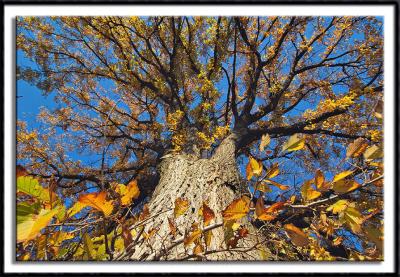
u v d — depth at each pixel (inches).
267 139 49.5
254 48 245.1
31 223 32.0
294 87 307.7
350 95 225.3
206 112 249.1
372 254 53.9
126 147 294.2
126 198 43.4
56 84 272.7
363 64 269.4
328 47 276.4
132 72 263.6
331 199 47.4
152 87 271.9
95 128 291.0
